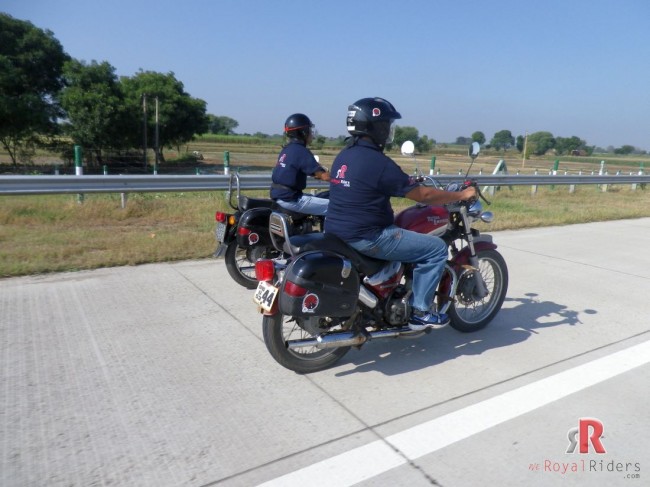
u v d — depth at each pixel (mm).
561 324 5000
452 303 4508
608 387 3779
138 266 6242
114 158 31125
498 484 2740
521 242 8688
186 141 37719
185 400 3408
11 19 31297
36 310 4750
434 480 2748
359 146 3670
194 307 5004
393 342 4496
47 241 6902
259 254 5574
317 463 2840
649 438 3174
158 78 35281
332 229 3762
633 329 4922
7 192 7387
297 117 5480
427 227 4082
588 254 7953
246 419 3229
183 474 2715
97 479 2652
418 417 3324
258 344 4277
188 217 8922
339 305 3609
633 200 15742
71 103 29531
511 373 3965
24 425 3068
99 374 3676
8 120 27875
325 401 3479
